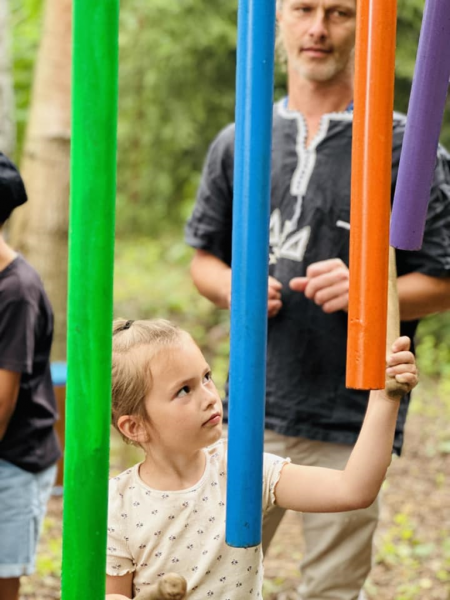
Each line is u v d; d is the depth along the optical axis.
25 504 2.98
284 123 3.08
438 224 2.88
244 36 1.51
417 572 4.66
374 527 3.02
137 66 10.80
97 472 1.47
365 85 1.47
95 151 1.41
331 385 2.97
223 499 2.06
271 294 2.97
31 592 4.26
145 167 11.52
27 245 6.20
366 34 1.46
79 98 1.40
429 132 1.60
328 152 2.99
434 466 6.48
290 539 5.12
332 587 3.02
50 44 6.18
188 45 10.27
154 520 2.05
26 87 8.88
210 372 2.09
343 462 3.00
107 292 1.44
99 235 1.43
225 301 3.26
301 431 2.98
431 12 1.55
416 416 7.69
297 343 2.98
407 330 3.09
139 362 2.02
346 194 2.96
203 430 2.03
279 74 9.02
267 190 1.53
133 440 2.09
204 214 3.30
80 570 1.48
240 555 2.04
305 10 2.96
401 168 1.64
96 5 1.38
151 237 11.93
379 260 1.48
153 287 10.43
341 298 2.81
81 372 1.45
